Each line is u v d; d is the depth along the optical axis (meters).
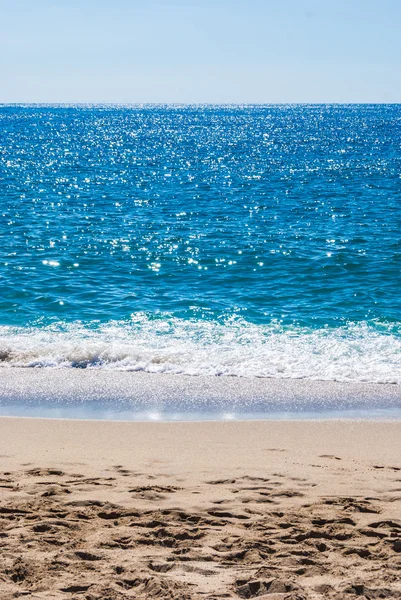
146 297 19.06
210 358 13.12
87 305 18.08
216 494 6.46
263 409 10.51
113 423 9.61
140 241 27.75
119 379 11.98
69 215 35.34
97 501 6.15
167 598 4.23
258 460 7.79
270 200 42.19
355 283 20.86
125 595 4.29
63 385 11.64
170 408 10.55
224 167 68.19
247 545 5.17
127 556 4.96
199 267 23.17
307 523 5.72
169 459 7.77
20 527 5.50
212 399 10.97
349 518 5.82
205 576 4.65
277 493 6.52
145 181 54.38
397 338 14.66
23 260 23.98
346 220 33.59
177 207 38.94
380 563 4.90
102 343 14.02
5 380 11.85
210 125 192.62
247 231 30.31
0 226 31.36
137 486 6.65
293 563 4.89
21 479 6.83
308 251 25.50
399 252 25.23
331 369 12.49
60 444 8.47
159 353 13.38
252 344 14.16
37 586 4.39
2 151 89.50
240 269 22.88
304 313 17.27
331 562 4.92
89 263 23.69
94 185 51.22
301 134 141.00
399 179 55.44
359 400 10.89
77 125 185.25
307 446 8.52
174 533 5.42
